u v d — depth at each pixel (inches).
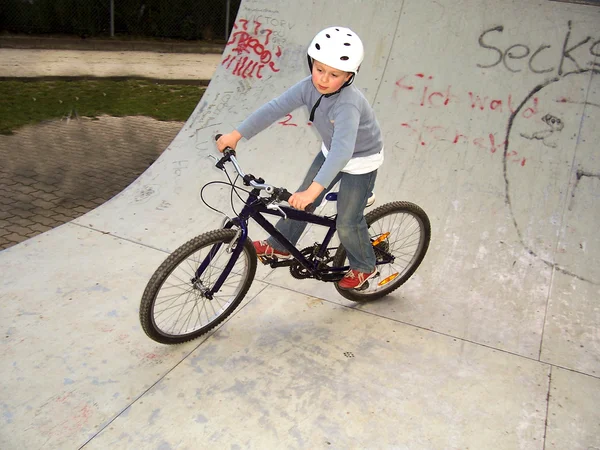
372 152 107.5
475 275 143.5
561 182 163.2
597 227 153.6
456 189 165.6
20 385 102.0
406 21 201.6
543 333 125.2
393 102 186.9
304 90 104.3
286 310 129.4
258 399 102.7
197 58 486.9
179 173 185.6
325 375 109.7
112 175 218.5
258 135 190.1
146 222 164.2
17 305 124.0
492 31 193.3
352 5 209.6
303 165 179.6
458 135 176.6
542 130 173.2
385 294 134.6
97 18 492.4
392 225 139.0
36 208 181.8
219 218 165.6
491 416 102.0
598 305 134.3
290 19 215.0
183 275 136.8
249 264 117.4
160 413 98.3
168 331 114.6
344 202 110.9
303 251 120.3
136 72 417.1
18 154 234.4
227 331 121.0
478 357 117.0
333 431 96.7
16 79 364.2
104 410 98.2
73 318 121.1
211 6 527.8
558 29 189.6
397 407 102.8
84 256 145.6
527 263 146.3
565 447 96.3
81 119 297.1
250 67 212.1
